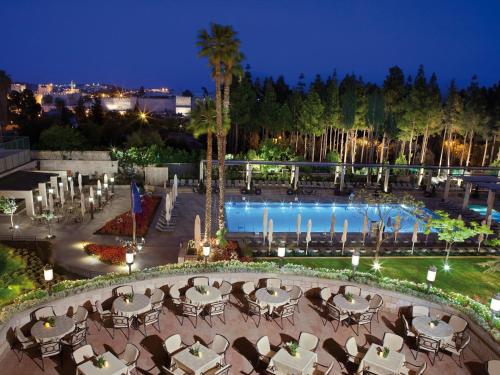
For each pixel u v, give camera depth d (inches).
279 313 517.0
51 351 420.8
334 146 2405.3
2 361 425.1
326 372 395.5
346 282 574.2
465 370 442.9
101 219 1171.9
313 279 579.8
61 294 506.3
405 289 557.3
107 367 382.6
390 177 1856.5
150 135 2036.2
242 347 466.6
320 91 2278.5
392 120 2048.5
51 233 1047.0
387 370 397.4
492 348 446.3
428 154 2285.9
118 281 544.7
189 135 2576.3
